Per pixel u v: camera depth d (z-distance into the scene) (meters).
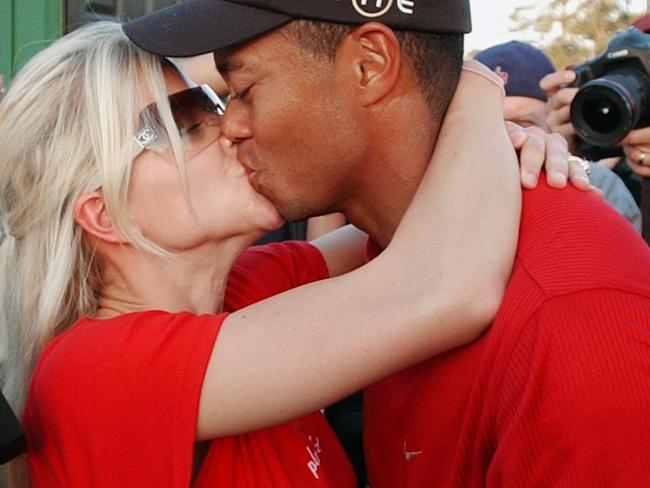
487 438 1.36
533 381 1.26
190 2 1.51
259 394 1.36
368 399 1.68
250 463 1.50
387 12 1.44
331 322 1.37
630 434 1.21
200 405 1.37
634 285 1.29
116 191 1.52
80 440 1.40
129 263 1.58
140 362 1.38
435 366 1.47
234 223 1.58
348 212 1.58
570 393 1.24
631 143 1.85
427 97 1.50
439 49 1.50
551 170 1.48
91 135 1.52
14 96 1.56
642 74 1.88
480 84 1.59
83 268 1.57
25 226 1.55
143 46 1.46
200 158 1.55
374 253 1.72
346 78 1.46
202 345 1.38
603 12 8.44
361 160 1.51
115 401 1.38
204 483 1.47
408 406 1.54
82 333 1.44
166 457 1.37
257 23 1.44
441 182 1.45
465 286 1.34
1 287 1.60
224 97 2.09
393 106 1.48
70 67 1.55
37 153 1.54
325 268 1.88
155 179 1.54
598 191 1.49
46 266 1.55
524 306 1.31
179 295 1.60
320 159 1.50
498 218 1.40
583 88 1.83
